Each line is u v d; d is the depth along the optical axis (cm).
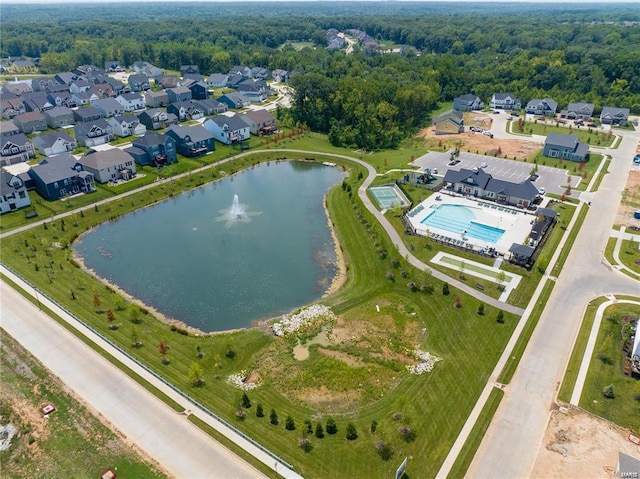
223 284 6781
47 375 4969
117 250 7644
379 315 6022
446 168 10919
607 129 14138
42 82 18100
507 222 8256
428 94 15700
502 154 11894
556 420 4478
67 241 7762
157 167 10856
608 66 18075
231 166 11362
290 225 8531
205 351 5406
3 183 8506
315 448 4184
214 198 9719
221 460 4084
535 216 8462
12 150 11262
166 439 4275
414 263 7075
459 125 13862
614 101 15800
